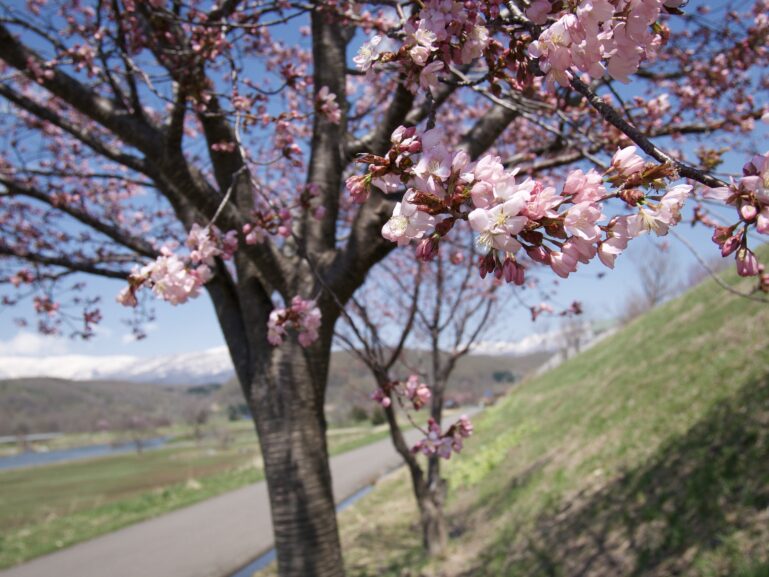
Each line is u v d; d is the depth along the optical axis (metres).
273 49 5.99
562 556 6.14
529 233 1.02
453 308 8.24
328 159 4.48
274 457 4.16
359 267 4.12
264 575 9.27
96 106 3.78
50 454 77.44
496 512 9.48
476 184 1.02
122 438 71.94
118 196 7.60
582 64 1.14
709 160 2.46
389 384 2.77
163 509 15.70
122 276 5.08
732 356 7.97
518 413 19.67
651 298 43.50
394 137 1.12
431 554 8.27
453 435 2.74
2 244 6.16
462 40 1.37
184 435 76.56
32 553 11.20
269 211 2.91
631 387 10.45
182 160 3.76
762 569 3.77
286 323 2.71
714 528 4.70
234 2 3.52
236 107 2.97
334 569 4.11
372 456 25.53
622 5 1.10
